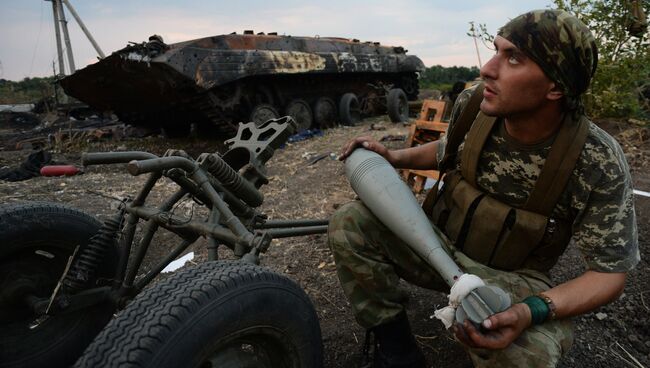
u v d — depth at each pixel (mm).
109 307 2281
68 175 6586
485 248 1874
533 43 1468
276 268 3291
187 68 7273
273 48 9523
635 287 2994
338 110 11062
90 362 1283
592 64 1505
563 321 1688
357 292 2039
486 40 5246
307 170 6137
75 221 2166
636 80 6902
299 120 10109
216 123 8422
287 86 9898
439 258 1736
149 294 1406
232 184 2045
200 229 1986
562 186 1633
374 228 1999
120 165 7336
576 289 1588
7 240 1943
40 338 2150
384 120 11781
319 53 10328
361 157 2016
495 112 1601
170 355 1293
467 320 1445
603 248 1600
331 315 2760
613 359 2414
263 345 1645
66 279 1956
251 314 1466
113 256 2279
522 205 1792
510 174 1774
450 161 2070
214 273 1479
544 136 1653
